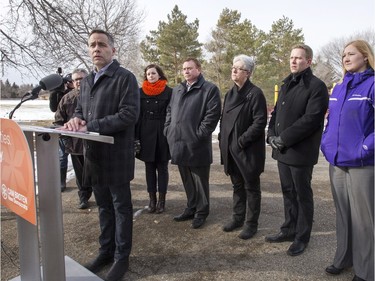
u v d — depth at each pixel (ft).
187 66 10.67
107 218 8.78
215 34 87.97
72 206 13.50
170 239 10.41
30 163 5.22
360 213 7.55
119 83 7.83
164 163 12.69
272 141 9.29
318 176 18.17
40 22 14.83
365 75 7.35
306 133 8.52
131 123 7.80
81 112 8.92
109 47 7.99
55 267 6.18
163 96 12.38
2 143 6.09
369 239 7.53
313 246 9.78
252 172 10.06
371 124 7.29
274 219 11.93
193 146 10.71
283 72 83.05
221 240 10.30
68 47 15.85
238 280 8.11
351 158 7.41
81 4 16.49
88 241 10.37
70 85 14.46
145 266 8.80
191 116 10.69
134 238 10.50
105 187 8.50
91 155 7.91
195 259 9.15
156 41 92.79
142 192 15.43
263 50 81.41
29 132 6.18
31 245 6.17
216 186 16.31
